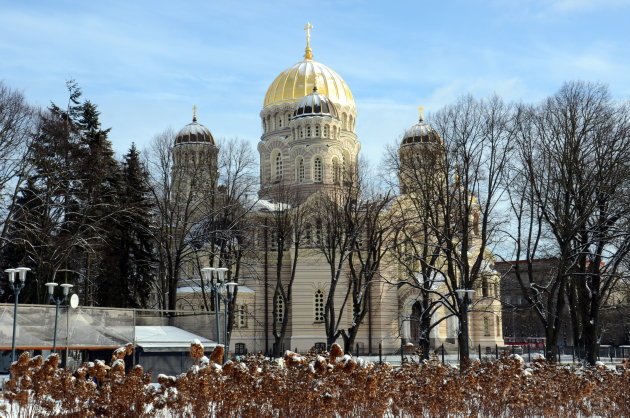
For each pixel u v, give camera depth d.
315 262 72.75
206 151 64.81
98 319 37.66
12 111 50.91
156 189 61.38
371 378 19.28
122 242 59.91
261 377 19.33
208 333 43.59
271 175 83.88
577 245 49.28
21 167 52.66
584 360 43.78
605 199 45.31
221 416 17.94
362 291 62.09
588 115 45.62
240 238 64.88
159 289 64.50
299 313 71.88
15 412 19.45
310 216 67.44
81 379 18.38
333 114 81.31
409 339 72.12
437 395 21.31
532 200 46.25
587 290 48.78
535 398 22.78
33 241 55.56
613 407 24.52
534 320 111.44
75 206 56.94
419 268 66.00
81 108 63.69
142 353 38.28
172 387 18.28
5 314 34.78
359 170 63.16
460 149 48.09
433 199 51.56
